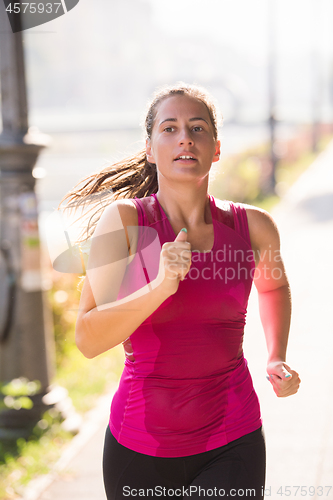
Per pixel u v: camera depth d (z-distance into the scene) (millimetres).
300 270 9094
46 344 4883
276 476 3725
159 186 2238
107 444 2283
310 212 14188
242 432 2215
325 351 5859
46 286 4891
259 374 5426
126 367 2275
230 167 15992
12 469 4188
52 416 4773
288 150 25516
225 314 2188
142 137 2609
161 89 2311
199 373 2160
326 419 4449
